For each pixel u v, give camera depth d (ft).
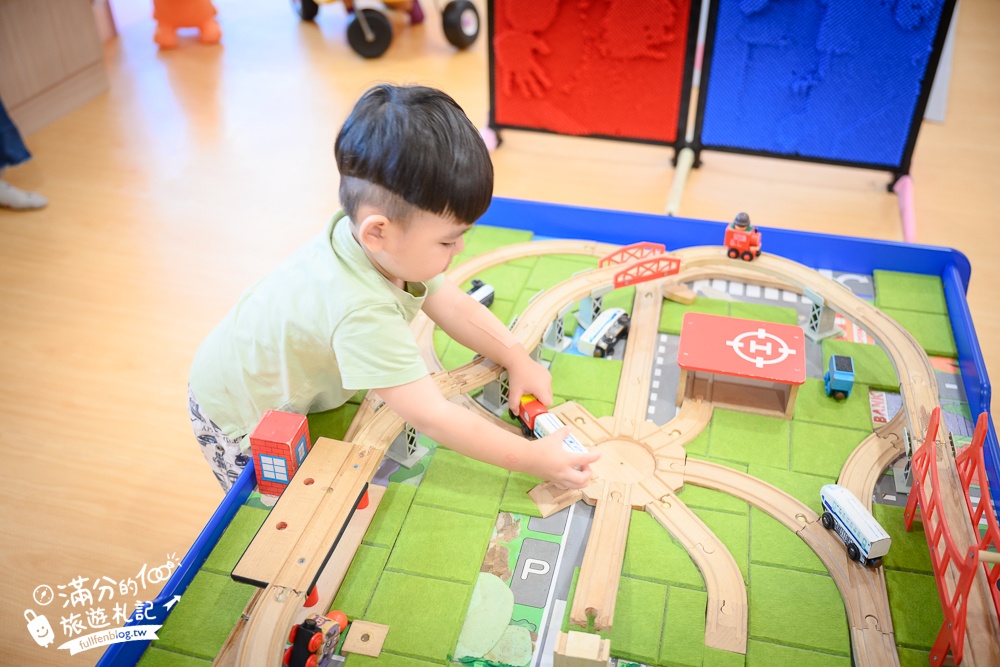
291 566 2.72
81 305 6.18
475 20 10.02
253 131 8.46
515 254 4.64
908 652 2.76
